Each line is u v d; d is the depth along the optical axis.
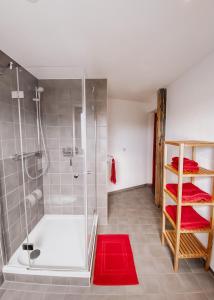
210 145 1.53
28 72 1.97
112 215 2.85
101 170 2.46
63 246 1.99
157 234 2.30
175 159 1.74
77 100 2.11
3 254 1.59
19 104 1.86
